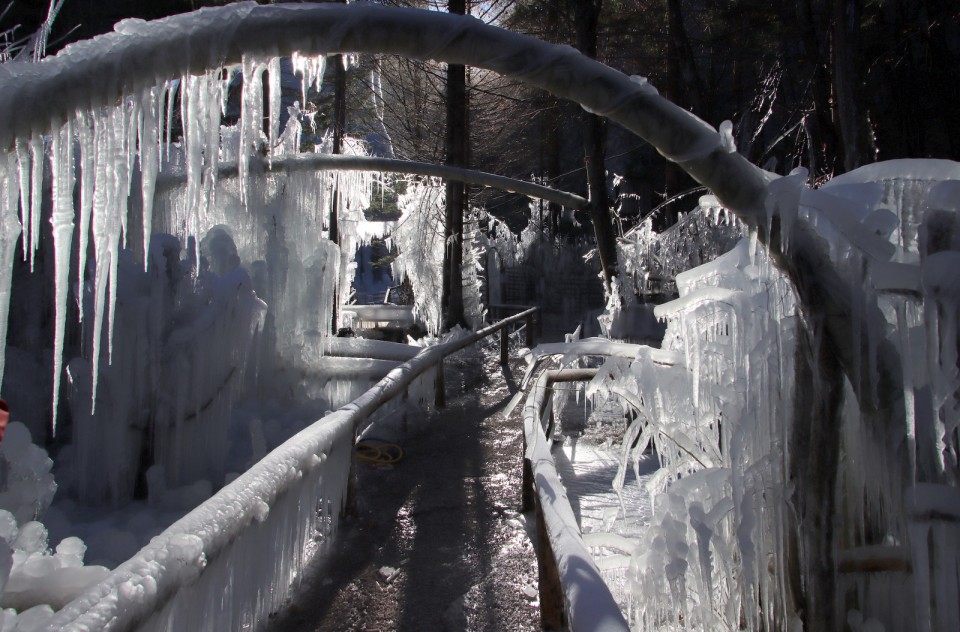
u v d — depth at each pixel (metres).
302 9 2.09
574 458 6.12
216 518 2.38
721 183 2.21
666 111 2.14
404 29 2.10
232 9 2.08
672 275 7.56
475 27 2.12
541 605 3.15
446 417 8.31
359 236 9.67
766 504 2.38
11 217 2.01
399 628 3.21
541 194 6.88
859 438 2.27
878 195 2.10
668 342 3.07
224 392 5.12
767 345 2.43
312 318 7.38
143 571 1.89
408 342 15.12
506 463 6.20
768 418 2.42
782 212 2.01
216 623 2.41
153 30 2.06
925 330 1.96
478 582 3.68
